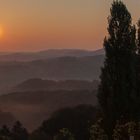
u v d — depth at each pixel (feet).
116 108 76.23
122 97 76.13
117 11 81.46
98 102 78.64
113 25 81.10
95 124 77.20
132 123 70.69
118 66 78.13
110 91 76.89
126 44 79.87
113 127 75.97
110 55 79.56
